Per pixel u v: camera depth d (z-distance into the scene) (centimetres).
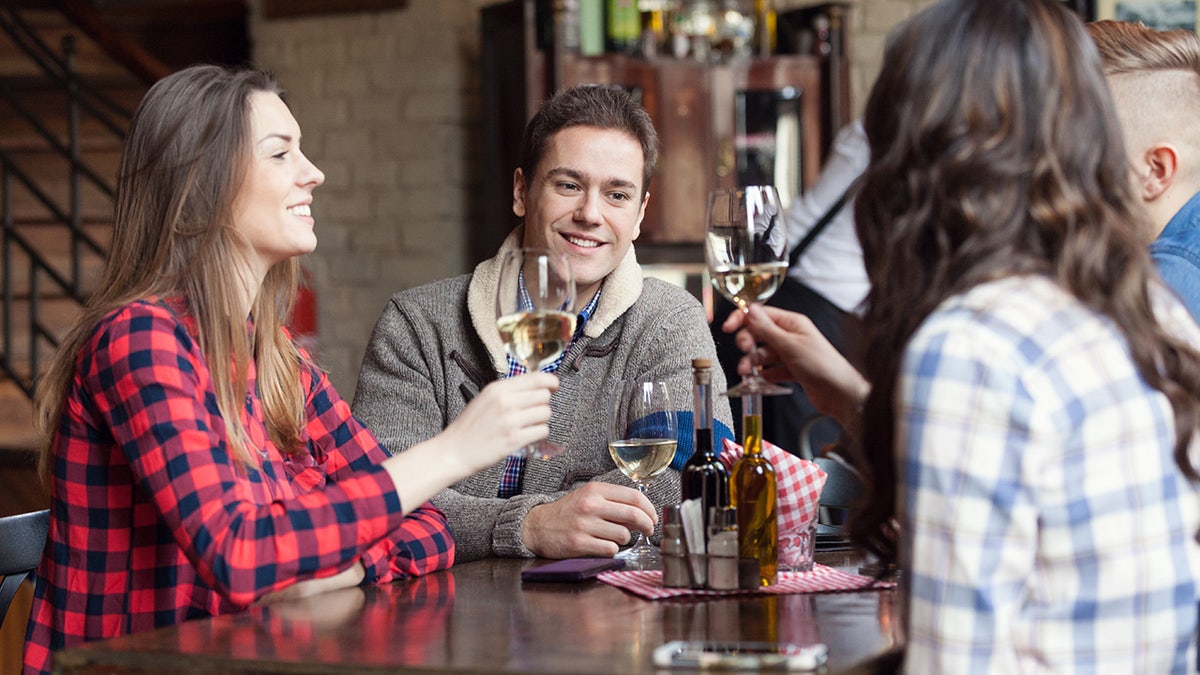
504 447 152
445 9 495
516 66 455
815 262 328
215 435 152
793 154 468
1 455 395
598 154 218
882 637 130
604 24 457
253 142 171
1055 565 110
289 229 174
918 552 108
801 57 467
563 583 165
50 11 575
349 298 508
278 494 175
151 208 170
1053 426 107
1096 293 113
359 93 504
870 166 123
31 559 182
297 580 146
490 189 472
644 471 176
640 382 175
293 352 189
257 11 518
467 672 118
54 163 533
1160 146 177
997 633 106
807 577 162
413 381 228
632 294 226
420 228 498
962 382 107
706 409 156
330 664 122
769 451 165
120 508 162
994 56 115
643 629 135
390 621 142
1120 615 110
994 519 106
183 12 584
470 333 229
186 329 164
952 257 115
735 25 463
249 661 124
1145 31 183
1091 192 115
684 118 456
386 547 176
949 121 115
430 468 151
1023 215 114
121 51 459
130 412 151
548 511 190
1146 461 111
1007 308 110
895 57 121
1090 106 116
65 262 504
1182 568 114
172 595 163
